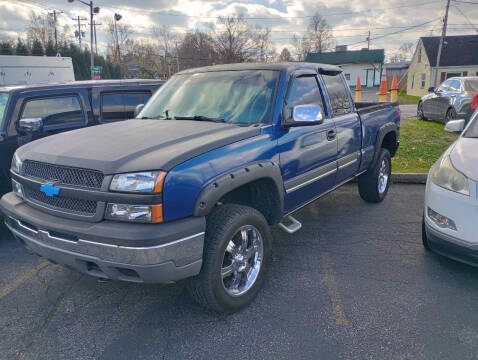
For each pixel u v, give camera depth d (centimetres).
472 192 330
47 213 286
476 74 3931
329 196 624
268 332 290
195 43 7100
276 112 350
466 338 277
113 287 360
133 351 273
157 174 252
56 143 320
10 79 1434
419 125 1205
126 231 247
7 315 319
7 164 510
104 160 267
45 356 270
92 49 3800
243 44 6806
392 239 452
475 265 337
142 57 7325
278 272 379
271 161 331
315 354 265
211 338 285
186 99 401
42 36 6438
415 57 4581
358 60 6106
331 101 442
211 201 271
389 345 272
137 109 456
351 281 359
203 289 287
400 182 703
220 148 293
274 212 357
